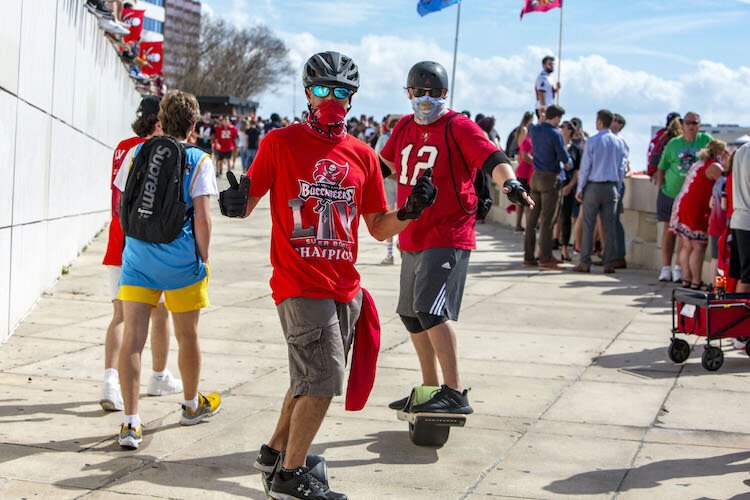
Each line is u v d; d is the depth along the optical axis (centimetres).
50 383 666
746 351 790
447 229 544
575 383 707
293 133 430
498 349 822
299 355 422
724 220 1057
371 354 446
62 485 471
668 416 620
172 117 545
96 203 1619
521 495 472
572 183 1492
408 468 511
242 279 1202
